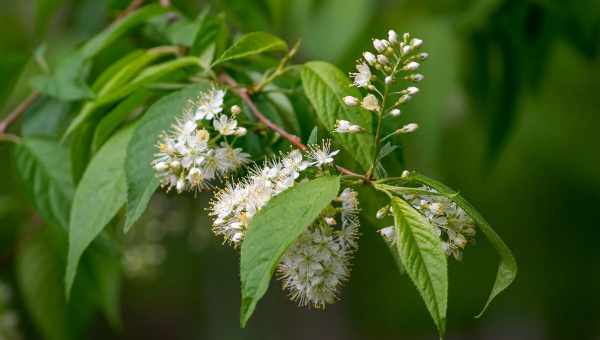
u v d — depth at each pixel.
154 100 0.74
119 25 0.78
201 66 0.72
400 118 0.91
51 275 0.93
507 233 1.90
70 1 1.03
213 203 0.67
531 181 1.71
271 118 0.71
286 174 0.64
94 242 0.88
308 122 0.72
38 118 0.82
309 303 0.66
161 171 0.66
